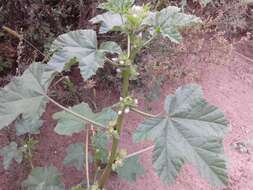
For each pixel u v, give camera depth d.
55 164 0.44
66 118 0.36
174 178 0.26
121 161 0.31
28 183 0.36
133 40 0.27
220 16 0.55
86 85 0.47
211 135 0.26
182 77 0.54
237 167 0.46
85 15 0.49
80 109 0.37
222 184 0.26
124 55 0.26
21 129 0.39
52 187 0.36
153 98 0.49
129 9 0.26
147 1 0.51
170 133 0.26
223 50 0.55
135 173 0.38
